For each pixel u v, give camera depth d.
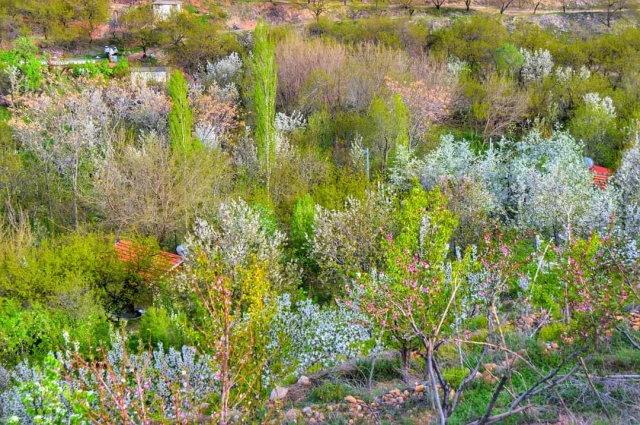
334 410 10.45
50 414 8.33
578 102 49.50
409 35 63.88
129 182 31.36
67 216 34.72
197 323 18.45
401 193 31.97
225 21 73.50
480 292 11.23
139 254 25.09
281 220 31.95
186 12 67.69
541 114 50.78
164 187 30.67
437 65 54.69
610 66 57.44
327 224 24.64
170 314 21.53
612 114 45.12
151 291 24.78
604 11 81.56
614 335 11.43
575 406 9.29
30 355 18.69
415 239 11.66
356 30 64.81
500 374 10.60
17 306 21.41
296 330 13.70
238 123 45.84
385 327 10.15
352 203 25.02
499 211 30.02
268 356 11.81
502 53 56.84
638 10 79.44
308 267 27.39
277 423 9.62
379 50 53.84
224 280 9.41
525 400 9.70
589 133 43.38
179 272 23.11
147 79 53.12
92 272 23.97
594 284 9.27
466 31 63.69
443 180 26.62
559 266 11.12
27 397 8.47
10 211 31.27
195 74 55.75
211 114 44.25
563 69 57.41
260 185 34.78
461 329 12.70
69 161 35.16
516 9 84.25
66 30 63.47
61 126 35.84
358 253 24.03
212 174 32.53
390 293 9.35
